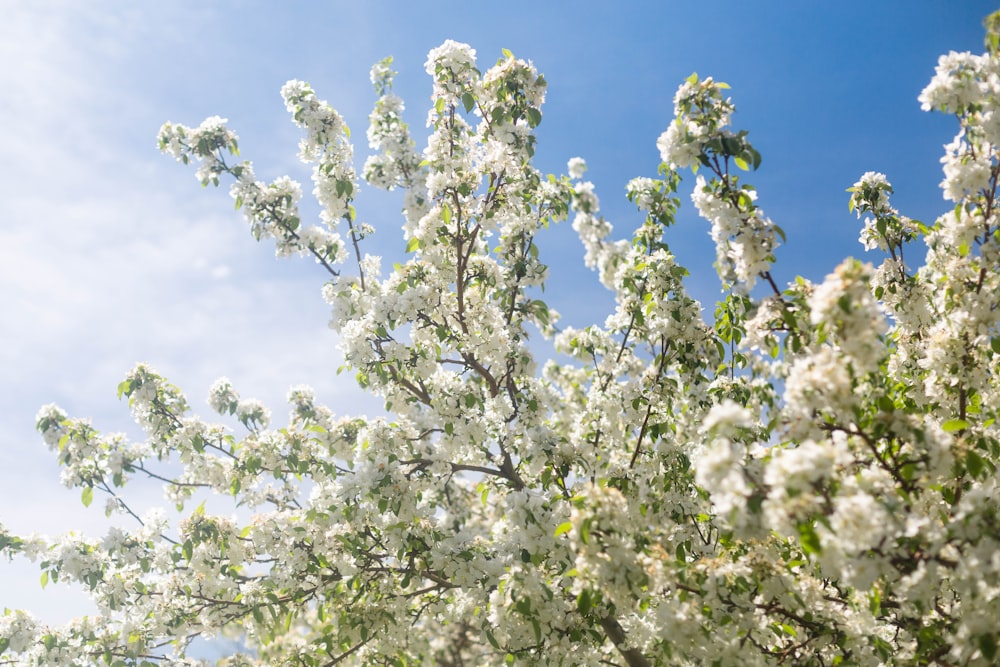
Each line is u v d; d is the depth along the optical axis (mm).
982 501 3859
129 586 8734
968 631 3863
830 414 4234
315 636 8656
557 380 9570
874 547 3633
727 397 6430
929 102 5008
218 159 8305
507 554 6238
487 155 7598
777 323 5023
